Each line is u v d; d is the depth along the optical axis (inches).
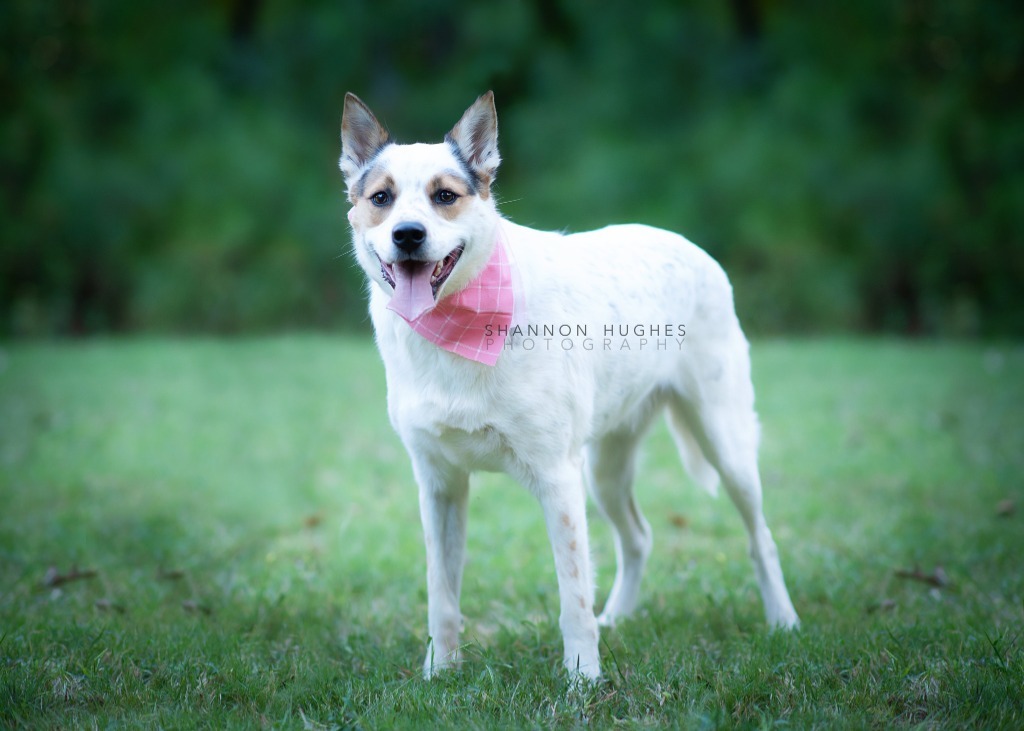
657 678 164.2
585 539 169.5
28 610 203.2
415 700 156.3
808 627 191.3
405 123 799.7
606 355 178.4
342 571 235.1
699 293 199.0
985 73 703.1
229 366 525.3
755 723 148.3
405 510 281.6
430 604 177.5
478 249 162.9
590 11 807.7
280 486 308.8
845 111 717.9
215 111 761.6
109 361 543.5
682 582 225.5
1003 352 563.8
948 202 688.4
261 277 732.0
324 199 773.3
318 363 534.9
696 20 791.7
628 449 205.5
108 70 746.8
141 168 722.2
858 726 143.8
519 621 200.1
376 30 804.0
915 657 167.8
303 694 162.2
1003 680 154.9
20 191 709.3
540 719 150.9
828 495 288.5
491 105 167.0
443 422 165.5
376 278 168.1
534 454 166.4
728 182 721.6
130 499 294.4
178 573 229.9
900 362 524.1
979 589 208.8
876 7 716.0
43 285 716.0
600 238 190.1
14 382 474.6
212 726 149.3
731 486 201.2
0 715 151.9
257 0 829.8
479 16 804.0
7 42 702.5
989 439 343.6
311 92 816.9
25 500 289.0
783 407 408.2
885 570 225.9
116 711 155.9
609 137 775.1
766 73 766.5
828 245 711.7
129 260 722.8
